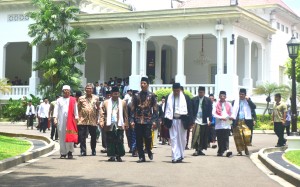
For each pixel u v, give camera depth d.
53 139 21.34
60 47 32.91
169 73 41.09
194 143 16.25
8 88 30.80
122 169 12.13
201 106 16.36
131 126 14.05
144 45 35.00
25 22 37.75
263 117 33.91
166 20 33.88
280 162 13.40
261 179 10.77
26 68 42.38
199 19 33.09
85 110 15.60
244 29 34.81
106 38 36.78
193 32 33.88
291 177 10.20
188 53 40.78
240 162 14.23
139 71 35.19
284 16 44.84
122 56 43.16
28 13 34.31
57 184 9.59
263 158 14.06
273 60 42.25
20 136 23.31
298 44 17.62
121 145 14.05
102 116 14.21
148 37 35.00
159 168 12.43
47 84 33.25
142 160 13.91
